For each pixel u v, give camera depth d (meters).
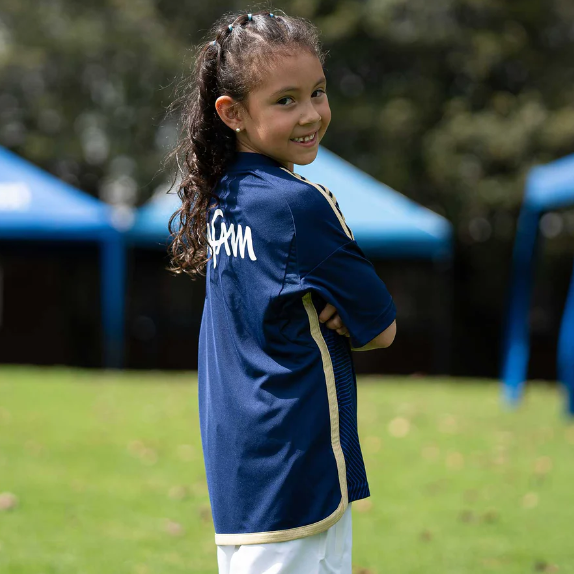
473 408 10.84
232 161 2.49
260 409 2.27
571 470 7.31
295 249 2.24
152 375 14.45
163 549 5.06
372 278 2.30
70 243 17.83
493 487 6.72
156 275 23.84
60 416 9.55
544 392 13.17
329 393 2.28
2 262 23.52
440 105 22.23
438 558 4.93
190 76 2.64
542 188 10.71
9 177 14.29
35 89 21.47
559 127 20.23
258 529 2.26
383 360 24.45
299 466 2.23
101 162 21.75
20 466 7.15
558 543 5.25
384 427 9.32
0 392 11.07
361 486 2.35
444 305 24.44
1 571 4.57
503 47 21.56
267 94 2.33
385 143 21.56
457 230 22.77
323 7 22.41
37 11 20.70
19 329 23.69
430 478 7.02
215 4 22.12
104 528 5.48
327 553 2.27
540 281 24.62
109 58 20.34
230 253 2.38
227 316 2.39
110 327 14.45
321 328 2.30
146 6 21.30
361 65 22.81
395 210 14.12
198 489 6.57
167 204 14.42
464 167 20.91
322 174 14.51
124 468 7.24
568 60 22.77
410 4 21.59
